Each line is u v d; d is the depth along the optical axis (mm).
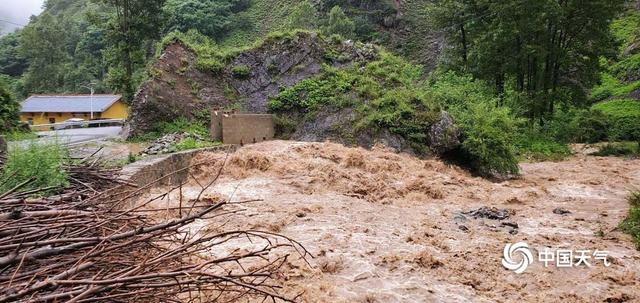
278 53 19562
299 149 14320
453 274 6676
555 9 22922
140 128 17062
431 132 15281
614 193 12430
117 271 3367
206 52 19922
